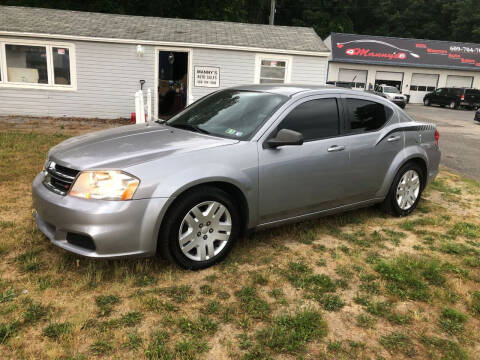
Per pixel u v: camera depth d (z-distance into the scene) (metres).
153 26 14.70
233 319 2.80
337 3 49.97
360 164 4.38
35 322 2.65
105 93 13.62
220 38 14.22
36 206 3.37
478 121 19.48
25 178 5.70
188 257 3.34
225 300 3.02
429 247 4.20
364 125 4.51
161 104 14.86
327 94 4.26
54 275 3.21
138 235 3.06
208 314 2.84
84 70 13.29
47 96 13.32
